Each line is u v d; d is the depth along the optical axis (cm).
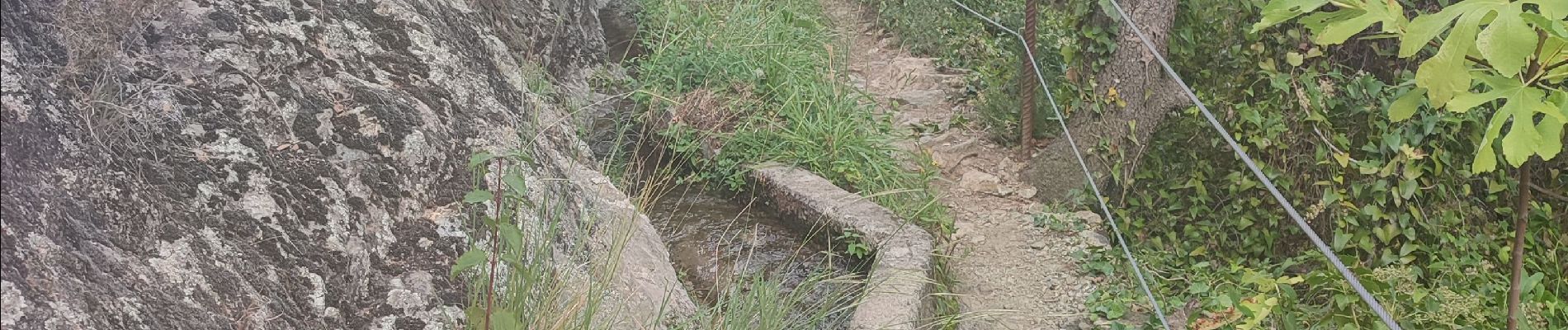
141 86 300
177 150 292
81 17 296
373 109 345
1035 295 431
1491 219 442
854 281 409
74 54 288
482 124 387
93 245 252
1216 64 470
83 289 241
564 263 341
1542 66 186
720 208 500
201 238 277
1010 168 547
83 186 260
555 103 508
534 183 369
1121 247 455
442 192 345
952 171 547
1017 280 442
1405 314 355
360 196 322
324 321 288
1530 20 175
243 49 335
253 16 346
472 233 335
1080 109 504
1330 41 200
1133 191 495
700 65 577
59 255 242
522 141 390
